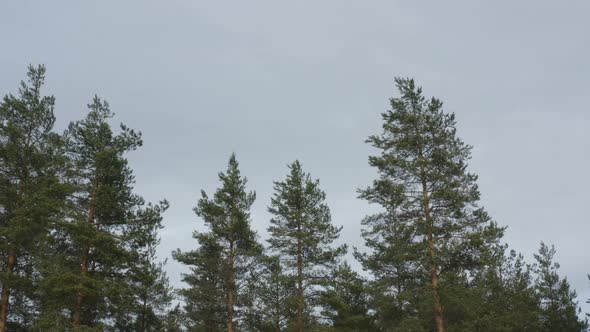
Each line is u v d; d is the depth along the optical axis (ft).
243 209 100.68
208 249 97.35
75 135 82.07
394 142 83.20
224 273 95.71
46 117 82.12
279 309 99.25
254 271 96.99
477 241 72.69
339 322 103.60
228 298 96.22
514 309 103.40
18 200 76.95
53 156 79.61
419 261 75.46
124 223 80.74
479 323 85.25
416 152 82.48
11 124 78.43
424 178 79.97
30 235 72.69
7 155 77.05
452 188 77.15
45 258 73.51
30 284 73.77
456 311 82.43
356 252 94.84
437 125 82.07
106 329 77.10
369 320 107.04
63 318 71.10
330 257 96.43
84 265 75.20
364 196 80.84
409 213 79.10
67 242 77.41
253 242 97.66
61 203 76.23
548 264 118.21
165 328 114.32
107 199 77.82
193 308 107.86
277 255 96.43
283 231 96.63
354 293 109.19
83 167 81.05
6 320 74.18
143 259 82.43
